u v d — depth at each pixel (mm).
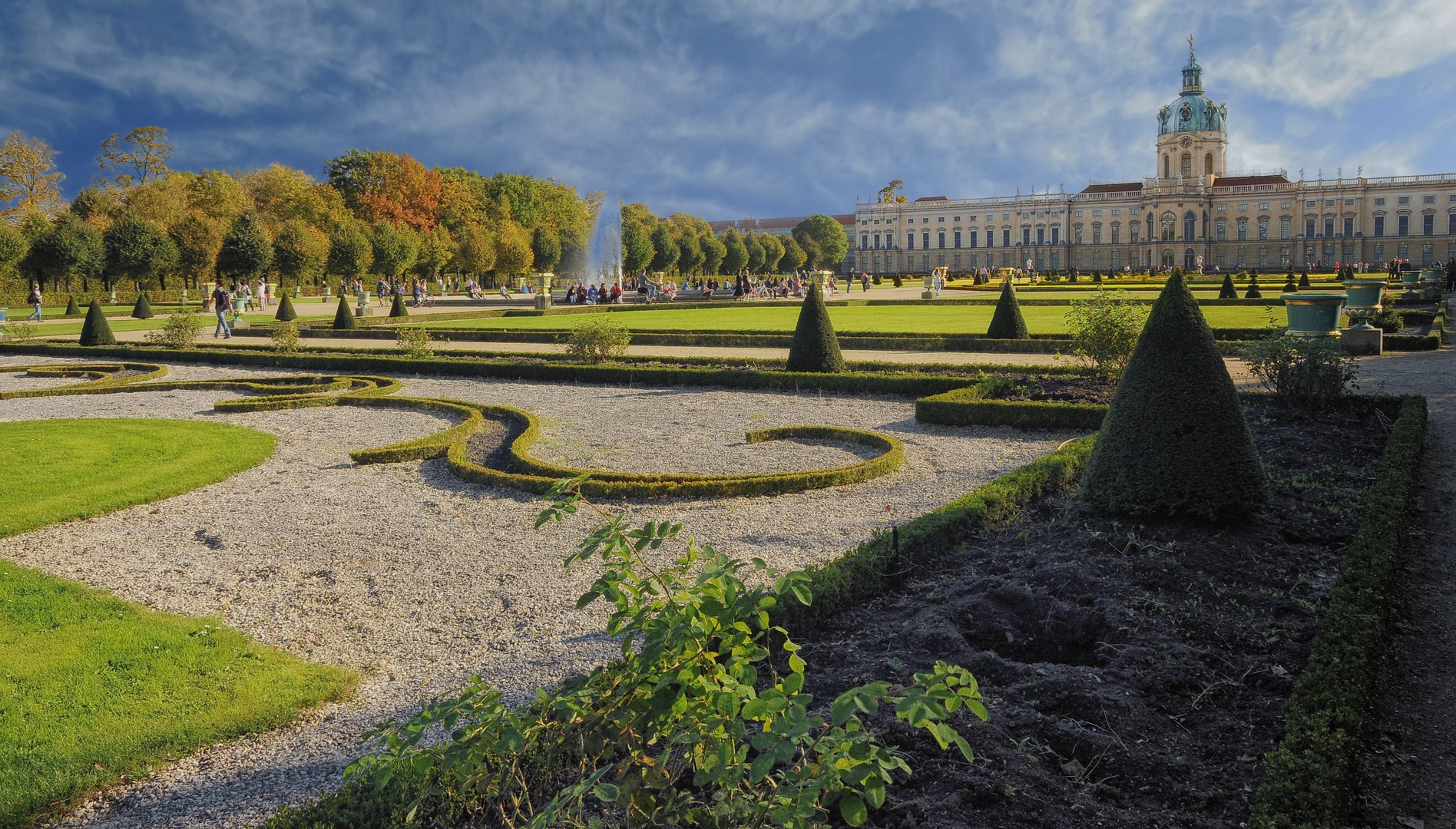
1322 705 3951
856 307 46562
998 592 5781
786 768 3736
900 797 3650
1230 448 6887
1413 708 4402
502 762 3129
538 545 7938
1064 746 4008
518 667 5488
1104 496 7266
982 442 12016
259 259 60375
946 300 47531
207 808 4102
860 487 9695
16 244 53812
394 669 5605
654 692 2740
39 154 67062
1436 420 11484
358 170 85375
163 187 68875
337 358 22094
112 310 51250
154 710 4949
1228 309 37531
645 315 41656
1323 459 9266
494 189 96438
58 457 11547
